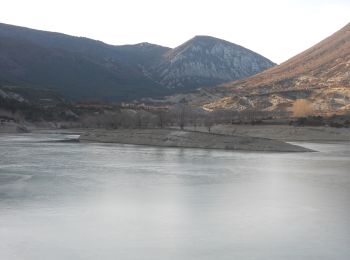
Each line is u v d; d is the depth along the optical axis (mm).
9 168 48812
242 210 28812
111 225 25172
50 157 61594
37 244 21859
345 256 20547
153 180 41125
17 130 152500
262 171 48062
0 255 20391
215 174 45438
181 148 81500
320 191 35719
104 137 101500
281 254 20781
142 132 95688
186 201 31500
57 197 32406
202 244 22094
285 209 29109
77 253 20734
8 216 26734
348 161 59250
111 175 44125
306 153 72938
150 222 25844
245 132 123188
